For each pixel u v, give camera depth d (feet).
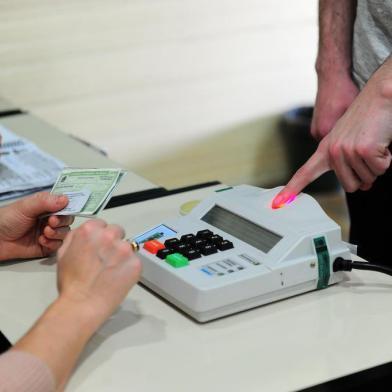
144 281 3.76
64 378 2.89
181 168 10.85
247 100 10.96
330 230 3.72
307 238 3.65
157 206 4.96
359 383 2.98
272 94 11.12
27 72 9.41
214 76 10.58
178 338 3.31
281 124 11.34
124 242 3.13
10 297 3.76
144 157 10.52
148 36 9.92
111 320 3.47
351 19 5.60
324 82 5.68
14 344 3.13
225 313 3.46
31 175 5.51
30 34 9.24
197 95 10.55
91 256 3.09
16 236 4.10
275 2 10.61
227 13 10.32
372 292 3.72
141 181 5.52
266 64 10.89
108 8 9.54
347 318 3.46
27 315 3.56
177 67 10.27
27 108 9.59
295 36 10.96
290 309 3.56
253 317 3.48
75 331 2.93
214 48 10.42
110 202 5.04
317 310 3.54
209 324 3.42
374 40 5.22
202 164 10.98
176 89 10.37
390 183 5.52
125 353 3.20
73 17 9.39
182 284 3.44
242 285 3.43
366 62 5.32
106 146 10.21
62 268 3.13
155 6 9.81
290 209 3.94
